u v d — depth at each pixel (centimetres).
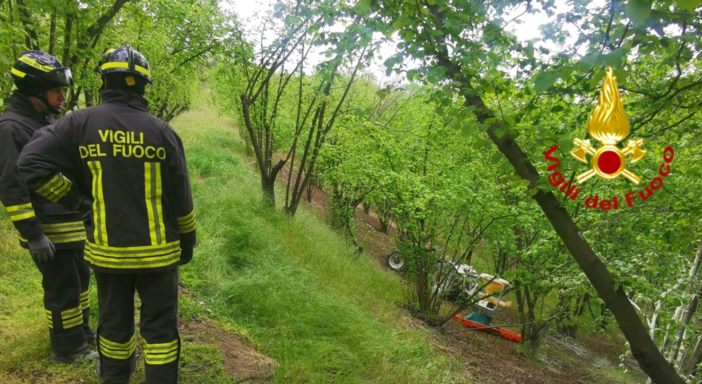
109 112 200
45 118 248
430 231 761
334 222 1182
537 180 232
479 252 837
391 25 257
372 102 1179
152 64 834
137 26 717
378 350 441
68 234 253
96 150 196
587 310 839
